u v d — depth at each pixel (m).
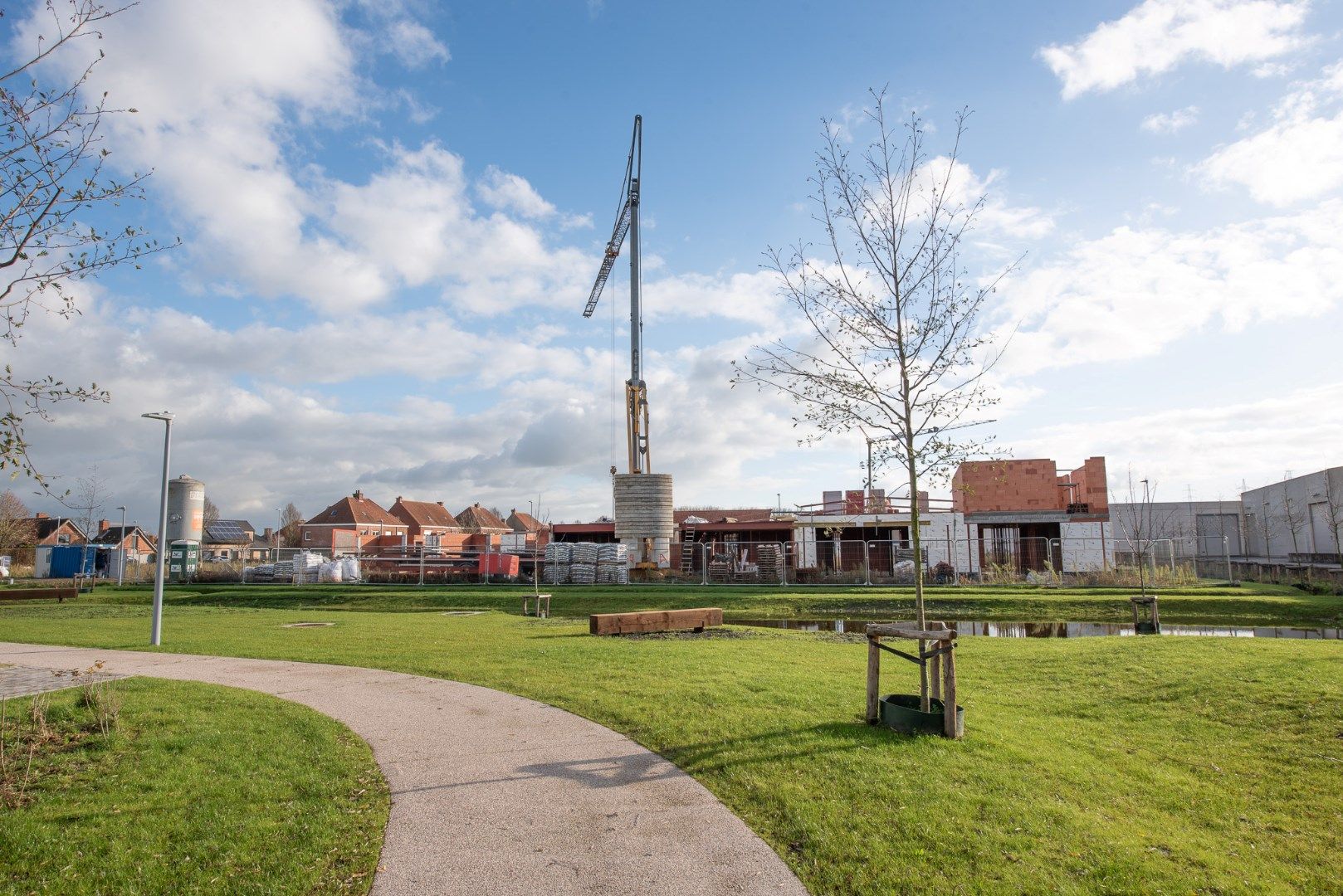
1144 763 7.92
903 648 15.82
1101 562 39.44
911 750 7.67
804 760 7.36
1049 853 5.55
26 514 64.06
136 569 50.16
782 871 5.25
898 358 9.56
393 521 81.00
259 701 9.94
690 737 8.22
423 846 5.60
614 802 6.47
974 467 41.47
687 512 66.56
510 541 47.41
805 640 17.30
